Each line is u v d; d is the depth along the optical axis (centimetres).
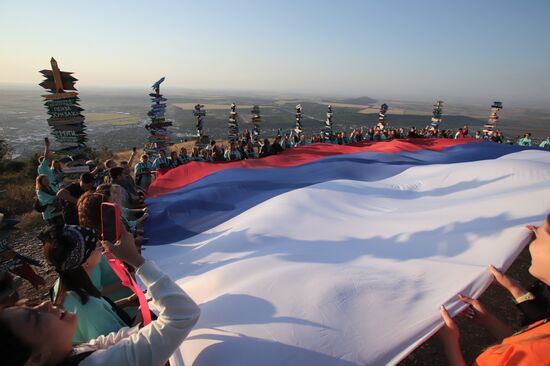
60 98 614
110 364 120
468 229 287
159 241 412
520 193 348
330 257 267
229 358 158
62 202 518
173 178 670
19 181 1312
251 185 568
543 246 137
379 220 362
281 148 1238
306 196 452
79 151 645
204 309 195
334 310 185
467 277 212
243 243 340
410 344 172
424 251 268
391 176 595
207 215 472
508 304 385
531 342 112
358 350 165
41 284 459
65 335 116
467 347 318
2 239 414
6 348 99
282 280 214
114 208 140
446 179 514
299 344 164
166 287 138
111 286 272
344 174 626
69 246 168
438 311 188
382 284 210
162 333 130
